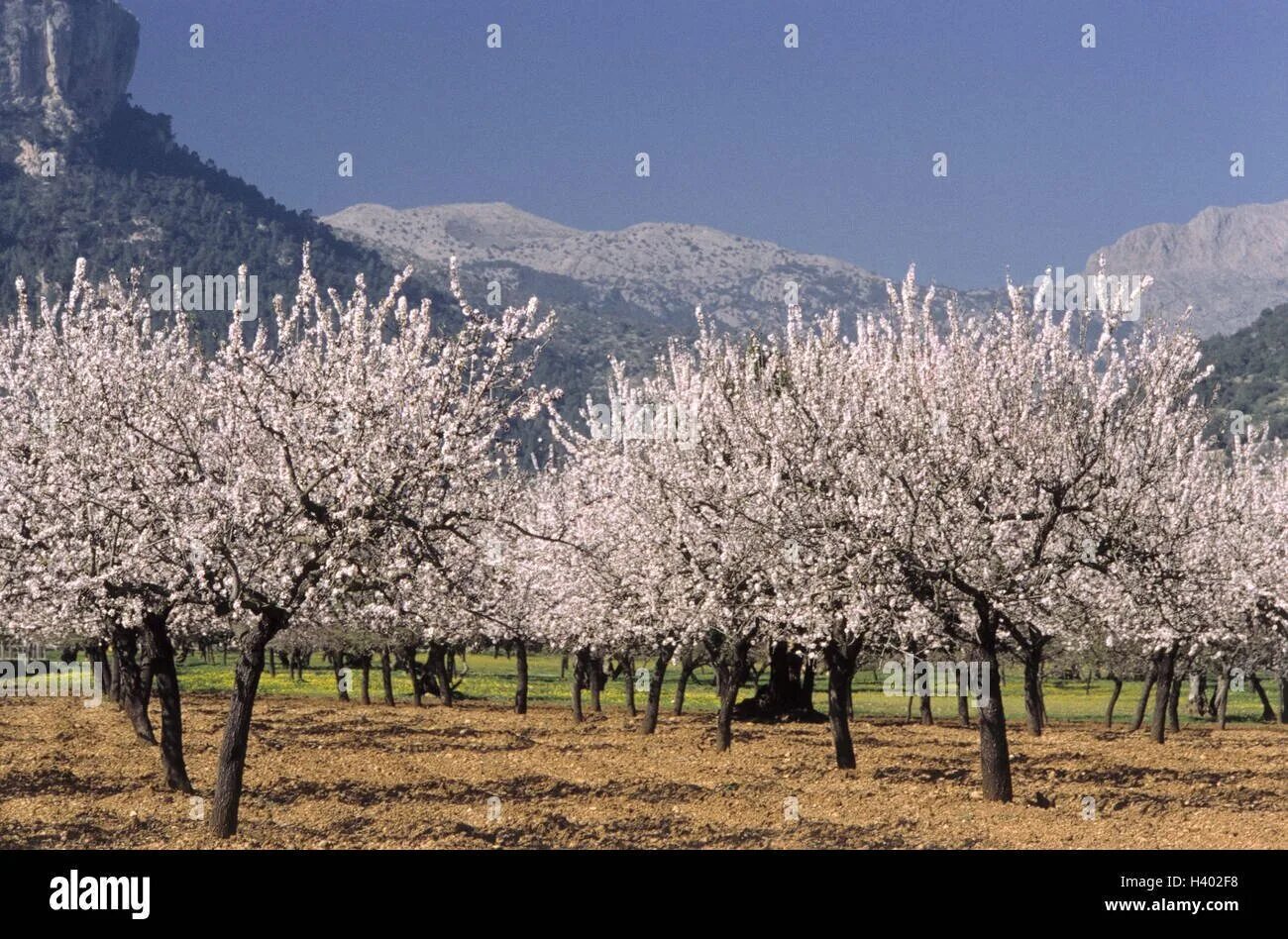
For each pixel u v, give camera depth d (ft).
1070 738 160.97
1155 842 74.49
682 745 134.31
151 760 109.09
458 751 124.88
